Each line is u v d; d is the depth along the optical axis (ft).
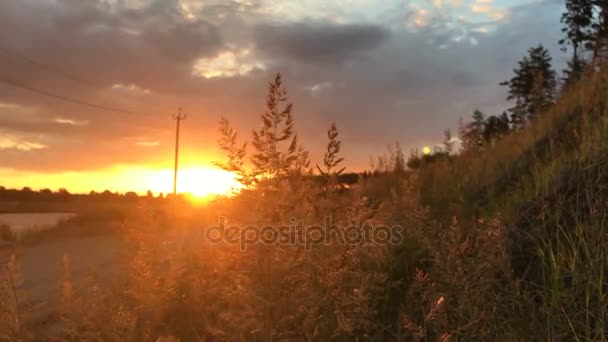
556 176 15.97
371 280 10.58
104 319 11.56
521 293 10.78
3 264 12.72
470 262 9.17
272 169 8.64
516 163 23.81
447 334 8.79
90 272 14.79
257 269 8.55
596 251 10.04
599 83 24.12
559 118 24.89
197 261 12.21
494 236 9.84
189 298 12.39
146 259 12.98
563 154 17.60
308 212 8.86
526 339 8.82
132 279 12.99
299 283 8.69
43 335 12.39
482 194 22.97
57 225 88.53
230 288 9.20
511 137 32.55
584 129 18.58
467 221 16.74
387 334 10.95
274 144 8.77
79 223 86.84
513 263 12.60
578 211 12.59
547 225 13.34
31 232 78.23
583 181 14.51
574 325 8.89
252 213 8.64
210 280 11.37
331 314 9.34
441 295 9.20
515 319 9.11
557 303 9.14
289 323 8.78
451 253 9.40
